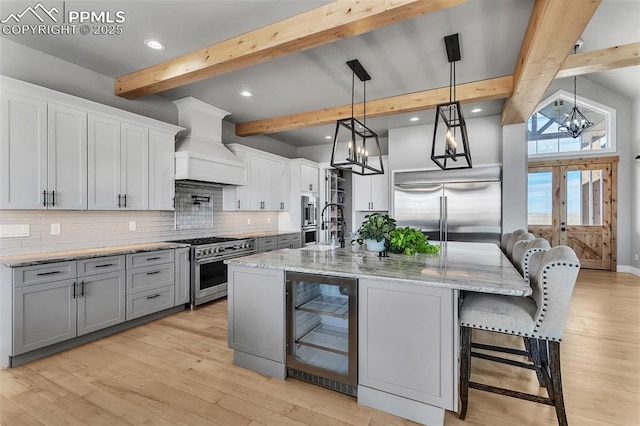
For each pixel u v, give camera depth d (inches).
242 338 94.1
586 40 166.7
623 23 148.9
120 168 129.2
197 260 152.2
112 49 113.0
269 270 89.3
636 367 92.7
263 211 232.1
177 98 160.9
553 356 65.5
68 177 112.4
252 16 94.7
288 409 74.4
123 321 122.2
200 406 75.4
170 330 124.5
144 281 130.3
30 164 102.7
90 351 105.2
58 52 114.9
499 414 72.2
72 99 112.5
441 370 67.3
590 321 130.3
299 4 89.4
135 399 78.1
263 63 123.5
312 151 280.8
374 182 245.4
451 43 108.7
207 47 111.5
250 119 198.7
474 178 195.6
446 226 201.2
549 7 74.8
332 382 81.9
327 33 91.4
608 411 72.4
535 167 251.3
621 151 227.5
